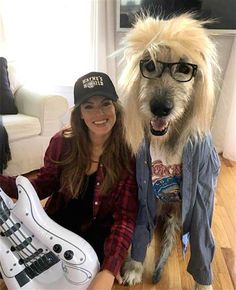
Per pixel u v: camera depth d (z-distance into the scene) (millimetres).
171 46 848
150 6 2576
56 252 957
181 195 1125
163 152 1051
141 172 1098
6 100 2299
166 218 1445
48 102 2189
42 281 989
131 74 948
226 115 2664
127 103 1001
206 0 2465
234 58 2545
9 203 992
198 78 903
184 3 2512
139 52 900
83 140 1139
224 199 2029
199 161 1036
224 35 2568
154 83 904
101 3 2668
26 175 2230
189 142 1017
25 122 2121
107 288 936
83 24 2938
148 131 1017
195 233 1115
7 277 961
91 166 1177
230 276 1357
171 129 1004
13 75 2510
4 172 2084
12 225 962
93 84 1036
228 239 1621
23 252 973
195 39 855
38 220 972
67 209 1286
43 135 2254
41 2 2879
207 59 888
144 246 1225
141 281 1298
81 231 1252
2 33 2848
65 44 3027
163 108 891
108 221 1240
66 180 1187
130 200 1150
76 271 945
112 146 1123
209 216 1122
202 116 950
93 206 1203
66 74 3111
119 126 1088
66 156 1180
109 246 1047
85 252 962
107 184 1145
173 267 1383
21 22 2898
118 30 2727
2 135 1969
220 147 2787
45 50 3045
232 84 2576
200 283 1172
